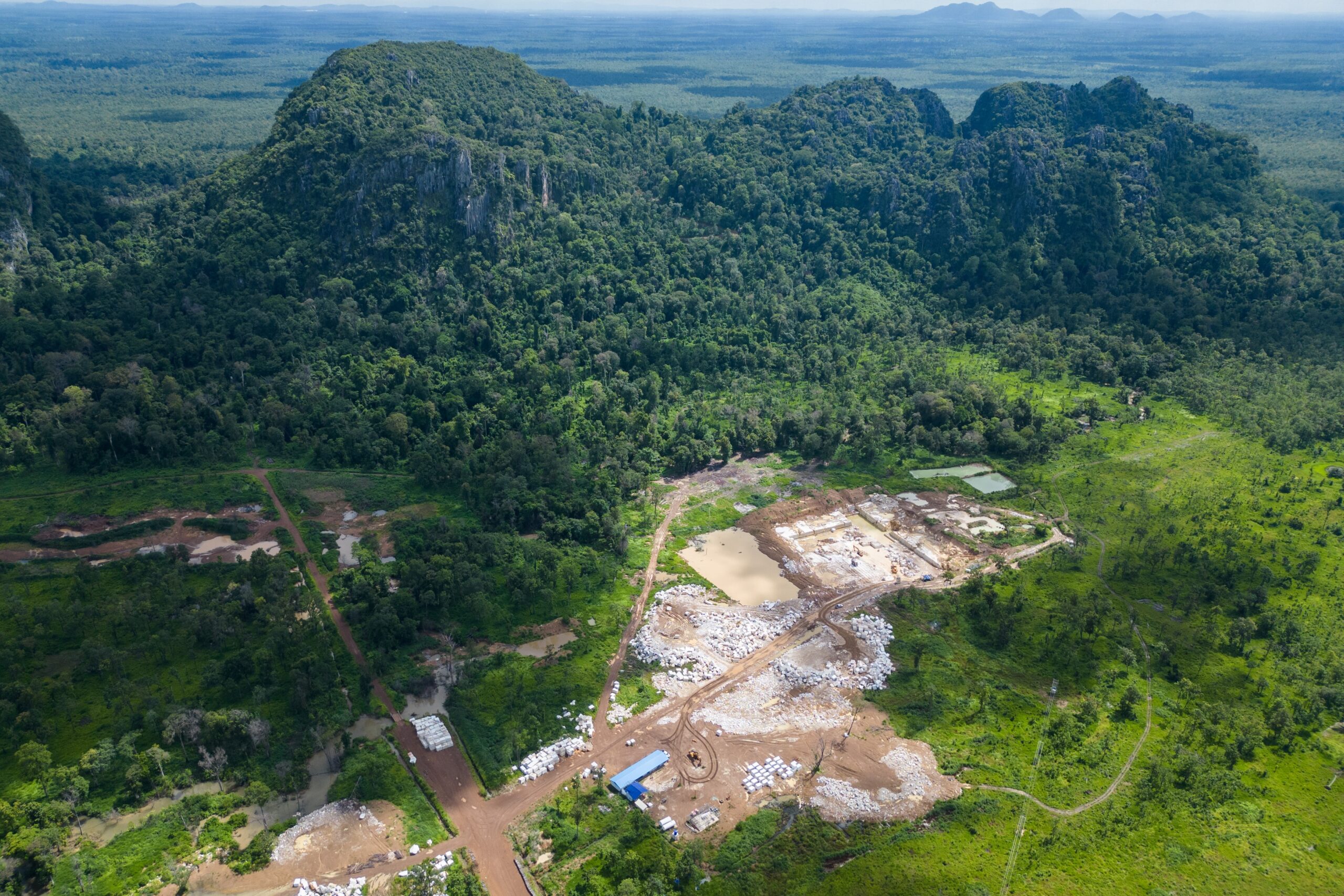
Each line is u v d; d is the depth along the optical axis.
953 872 99.69
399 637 136.88
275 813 107.12
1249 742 118.81
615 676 133.50
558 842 103.56
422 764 115.38
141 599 140.12
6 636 134.00
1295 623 143.62
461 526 168.75
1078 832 105.56
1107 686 132.25
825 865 101.44
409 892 96.38
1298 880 100.00
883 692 131.00
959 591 156.00
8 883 94.06
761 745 120.06
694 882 98.56
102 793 108.25
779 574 162.50
